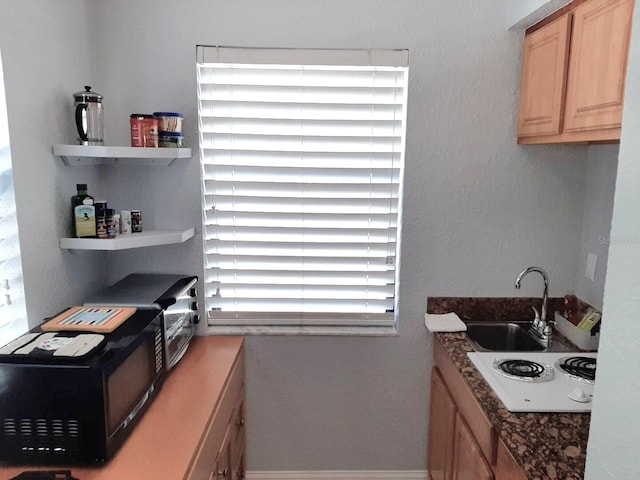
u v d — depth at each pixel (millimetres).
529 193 2188
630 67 753
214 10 2059
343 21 2068
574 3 1626
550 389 1547
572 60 1641
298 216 2248
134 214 2104
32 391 1235
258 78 2139
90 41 2041
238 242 2271
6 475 1229
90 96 1795
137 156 1836
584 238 2184
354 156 2205
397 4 2055
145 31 2068
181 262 2248
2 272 1503
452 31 2072
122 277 2256
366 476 2396
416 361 2307
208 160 2205
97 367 1236
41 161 1671
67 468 1251
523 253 2238
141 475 1224
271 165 2209
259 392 2326
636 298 734
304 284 2309
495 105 2121
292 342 2285
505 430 1319
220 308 2338
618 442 781
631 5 1299
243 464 2316
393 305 2334
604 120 1437
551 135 1804
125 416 1385
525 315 2277
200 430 1439
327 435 2371
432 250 2234
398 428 2365
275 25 2070
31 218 1612
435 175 2176
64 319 1547
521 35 2066
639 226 727
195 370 1889
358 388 2330
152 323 1607
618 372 779
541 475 1135
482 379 1645
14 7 1507
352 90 2145
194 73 2098
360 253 2287
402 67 2102
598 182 2068
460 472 1765
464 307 2273
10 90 1495
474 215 2209
